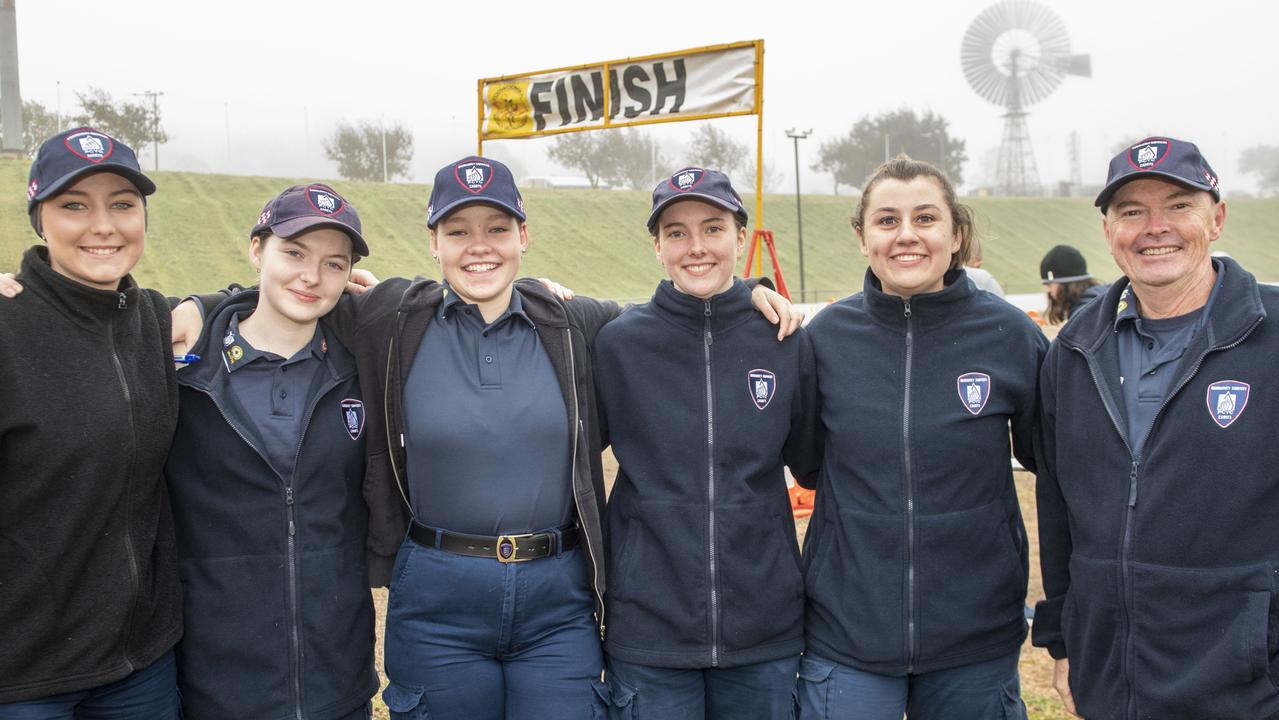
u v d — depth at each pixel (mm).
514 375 2545
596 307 2871
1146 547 2186
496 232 2537
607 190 60188
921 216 2539
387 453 2604
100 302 2236
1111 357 2328
